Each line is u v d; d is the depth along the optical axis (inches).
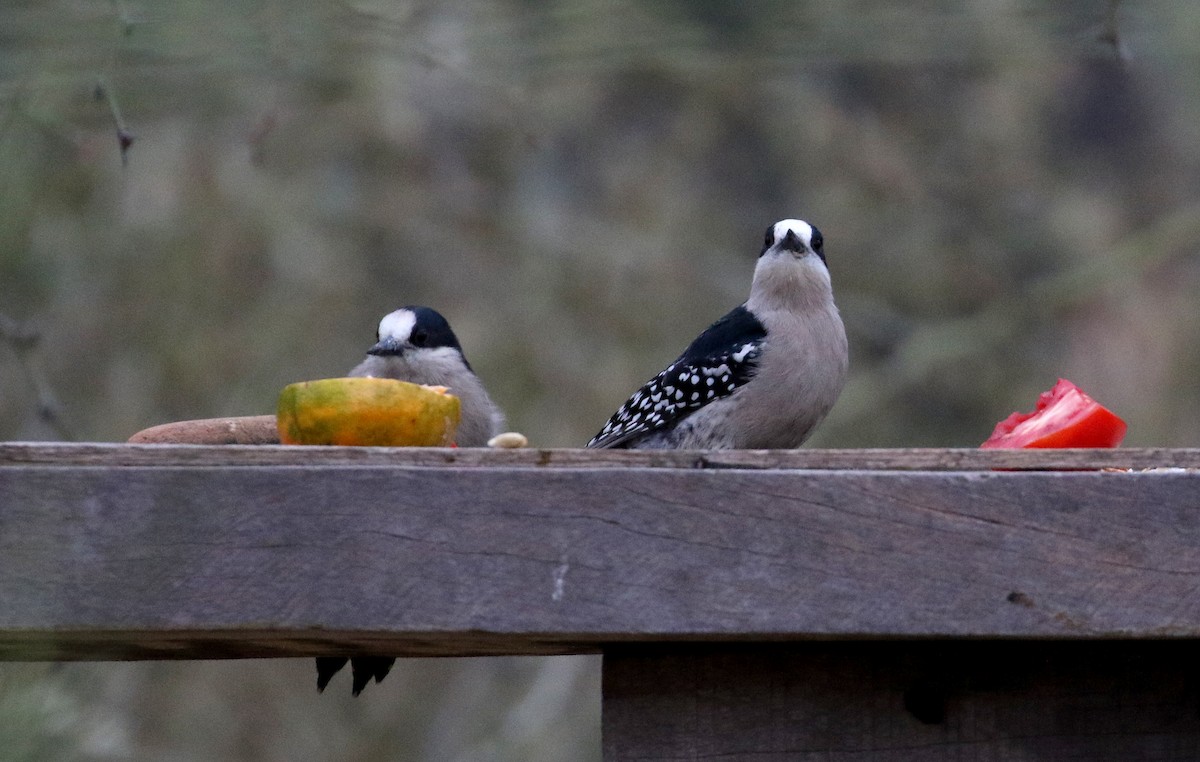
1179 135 753.6
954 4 540.4
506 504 213.3
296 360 608.1
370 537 213.3
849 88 710.5
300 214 619.8
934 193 712.4
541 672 637.9
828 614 211.9
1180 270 735.1
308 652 260.5
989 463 217.6
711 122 689.6
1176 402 712.4
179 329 594.2
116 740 329.1
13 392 573.0
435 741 616.7
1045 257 718.5
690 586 212.2
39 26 399.9
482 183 663.8
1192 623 211.5
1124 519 213.0
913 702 228.1
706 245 680.4
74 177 567.8
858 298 702.5
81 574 213.3
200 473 214.5
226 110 562.3
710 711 228.4
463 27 521.0
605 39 525.7
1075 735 227.5
